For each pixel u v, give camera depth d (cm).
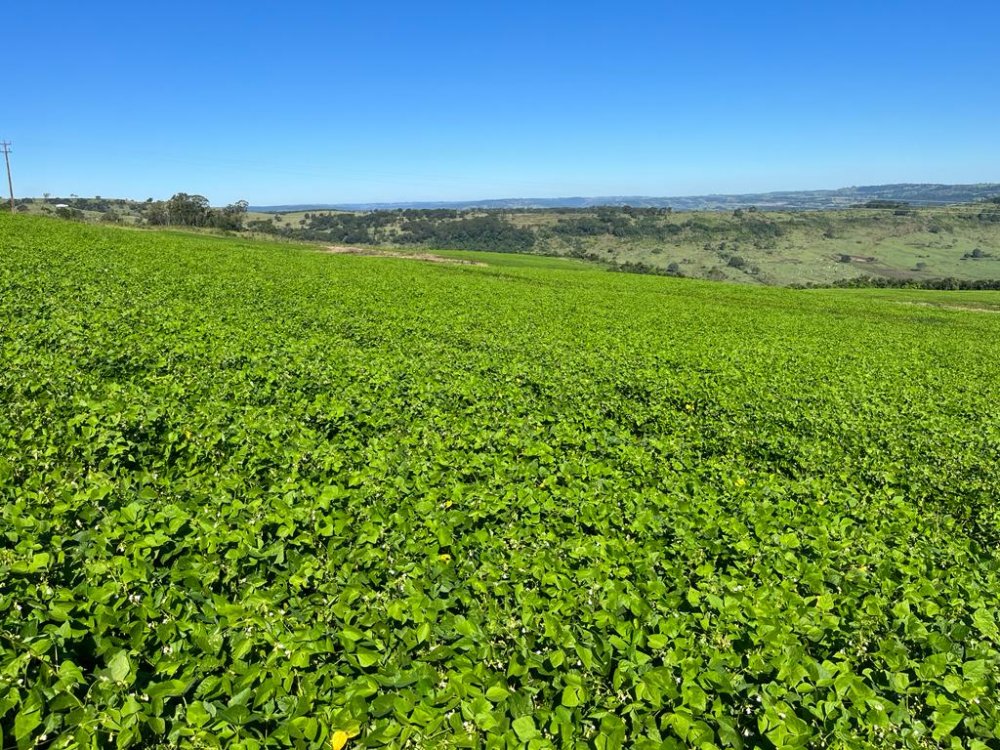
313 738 445
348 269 4931
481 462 1041
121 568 600
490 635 593
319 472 944
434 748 449
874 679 590
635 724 488
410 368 1698
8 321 1655
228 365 1525
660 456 1220
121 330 1723
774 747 503
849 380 2378
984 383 2662
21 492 748
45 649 469
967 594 763
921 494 1240
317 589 639
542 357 2195
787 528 931
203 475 879
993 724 522
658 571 761
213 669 505
